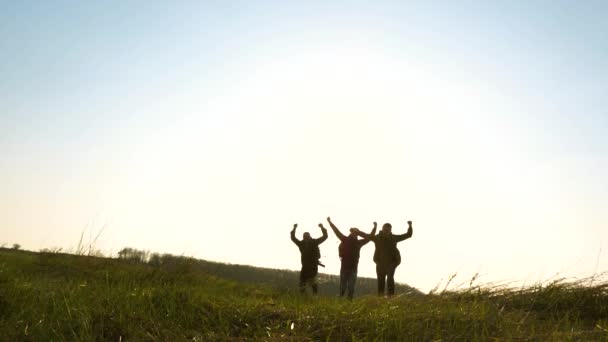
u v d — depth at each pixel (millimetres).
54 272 9875
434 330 6117
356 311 6672
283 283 10570
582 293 7883
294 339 5770
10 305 6707
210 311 6766
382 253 12438
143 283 9266
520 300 7859
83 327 6000
